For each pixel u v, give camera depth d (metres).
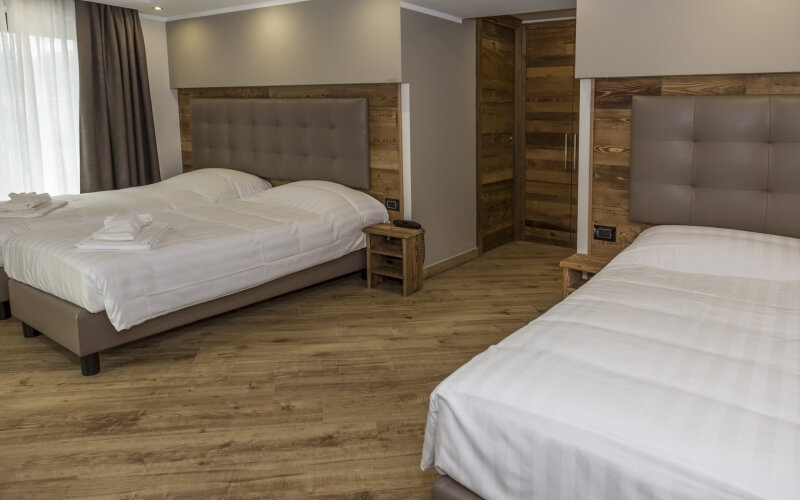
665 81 3.36
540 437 1.62
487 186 5.59
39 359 3.45
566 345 1.99
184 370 3.30
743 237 3.00
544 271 5.11
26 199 4.32
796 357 1.91
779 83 3.06
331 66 4.79
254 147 5.49
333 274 4.51
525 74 5.78
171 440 2.61
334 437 2.62
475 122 5.31
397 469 2.39
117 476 2.35
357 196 4.70
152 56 5.94
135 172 5.74
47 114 5.19
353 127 4.75
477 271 5.12
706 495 1.38
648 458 1.47
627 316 2.24
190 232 3.80
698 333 2.09
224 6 5.31
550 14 5.41
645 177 3.43
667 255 2.96
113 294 3.15
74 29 5.25
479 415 1.75
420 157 4.70
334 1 4.65
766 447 1.44
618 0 3.34
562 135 5.66
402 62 4.38
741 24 3.03
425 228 4.86
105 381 3.18
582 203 3.76
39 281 3.44
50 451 2.53
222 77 5.62
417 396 2.99
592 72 3.50
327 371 3.28
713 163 3.23
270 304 4.36
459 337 3.73
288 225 4.11
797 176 3.03
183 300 3.49
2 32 4.83
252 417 2.80
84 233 3.74
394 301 4.41
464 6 4.46
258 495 2.23
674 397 1.66
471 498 1.80
